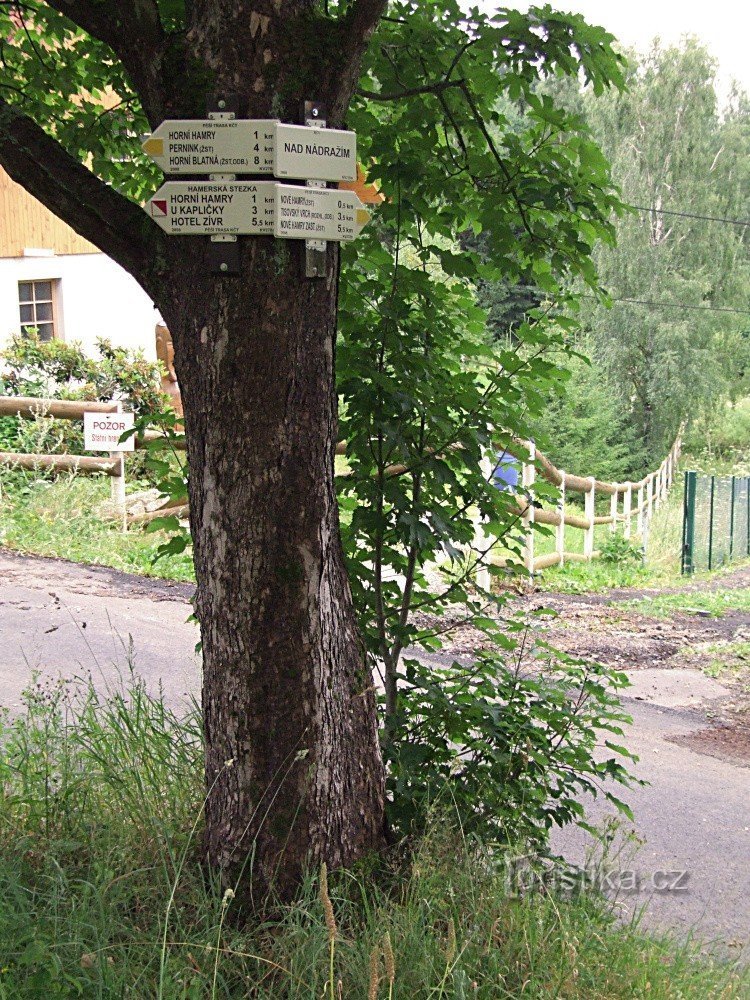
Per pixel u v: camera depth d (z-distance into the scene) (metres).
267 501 3.17
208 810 3.33
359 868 3.34
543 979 3.04
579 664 4.23
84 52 4.55
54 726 4.05
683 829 5.79
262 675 3.21
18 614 7.52
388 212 4.13
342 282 4.07
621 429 39.56
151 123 3.27
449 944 2.71
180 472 4.28
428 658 8.28
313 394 3.21
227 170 3.07
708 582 17.66
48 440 11.62
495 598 4.33
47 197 3.28
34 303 15.96
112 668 6.55
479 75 3.93
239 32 3.05
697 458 44.25
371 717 3.46
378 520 3.95
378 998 2.78
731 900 4.93
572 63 3.70
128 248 3.31
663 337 38.53
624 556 17.88
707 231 39.59
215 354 3.14
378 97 3.71
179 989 2.71
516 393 4.11
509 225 4.10
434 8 3.96
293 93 3.09
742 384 46.47
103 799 3.66
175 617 8.05
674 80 39.31
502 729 3.85
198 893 3.15
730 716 8.29
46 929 2.82
